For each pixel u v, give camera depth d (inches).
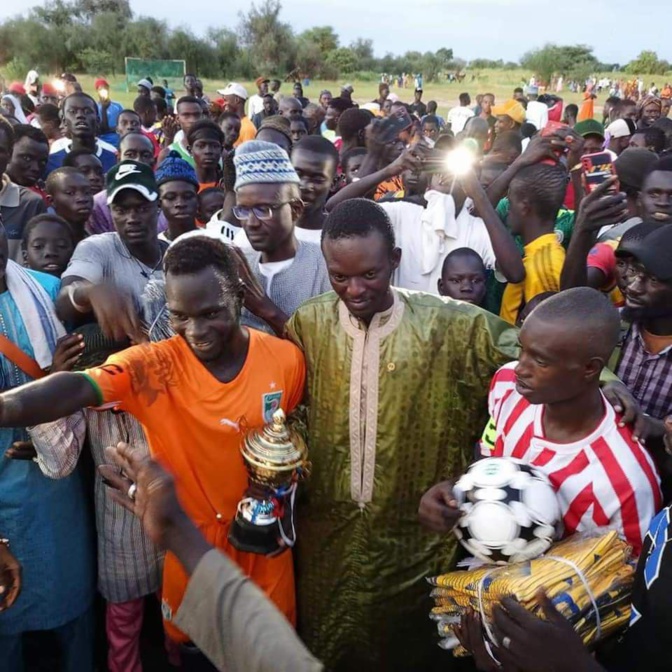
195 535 48.8
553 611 58.5
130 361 78.1
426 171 138.6
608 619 64.1
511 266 121.6
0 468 90.7
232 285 78.6
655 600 58.9
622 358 91.9
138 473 50.4
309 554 97.0
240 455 85.0
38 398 69.2
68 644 104.4
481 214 124.5
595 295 68.4
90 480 104.5
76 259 114.7
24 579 95.2
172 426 82.0
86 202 158.4
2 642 98.0
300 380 90.0
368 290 79.4
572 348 66.4
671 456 76.9
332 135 397.1
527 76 1956.2
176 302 75.7
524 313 108.2
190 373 81.7
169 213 145.1
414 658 97.8
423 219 134.6
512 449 77.7
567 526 72.9
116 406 79.2
